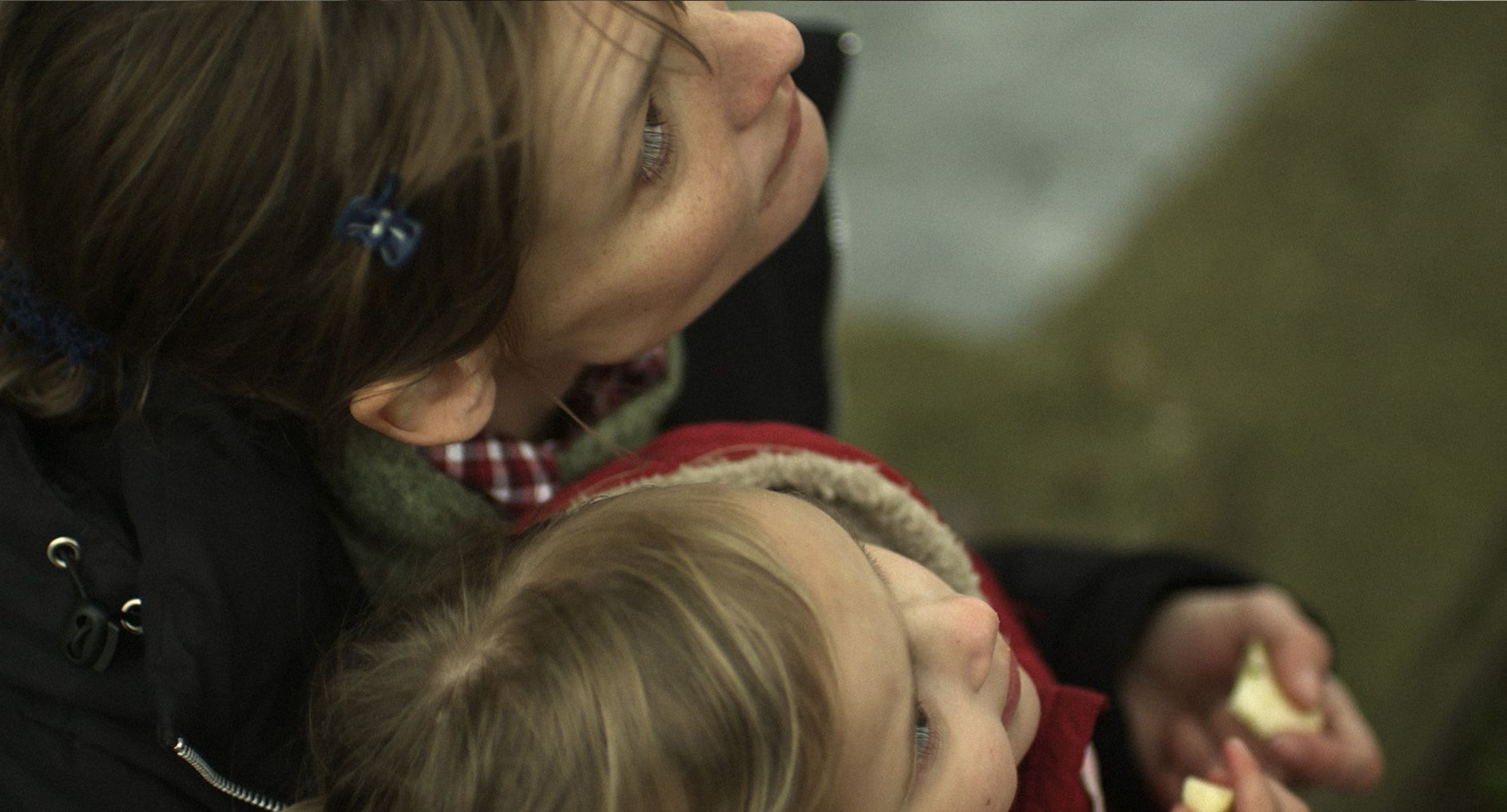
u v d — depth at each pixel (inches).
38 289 34.6
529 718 31.7
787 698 31.5
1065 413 102.4
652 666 31.6
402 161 30.2
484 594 35.1
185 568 34.9
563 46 30.7
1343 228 103.4
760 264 57.5
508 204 31.2
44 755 36.4
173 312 32.7
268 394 35.0
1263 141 108.3
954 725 34.4
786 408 57.0
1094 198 110.3
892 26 117.7
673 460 43.2
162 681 33.9
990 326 107.7
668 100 33.7
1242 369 100.3
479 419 36.4
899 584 37.1
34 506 35.8
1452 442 93.7
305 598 38.2
